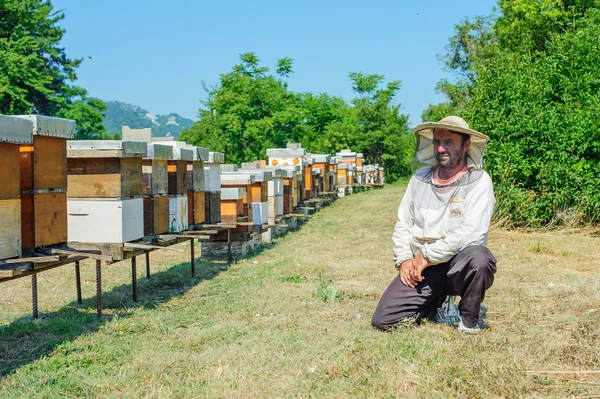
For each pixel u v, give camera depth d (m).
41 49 40.72
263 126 36.16
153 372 3.80
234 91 37.62
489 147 12.05
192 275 7.36
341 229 12.49
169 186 6.65
